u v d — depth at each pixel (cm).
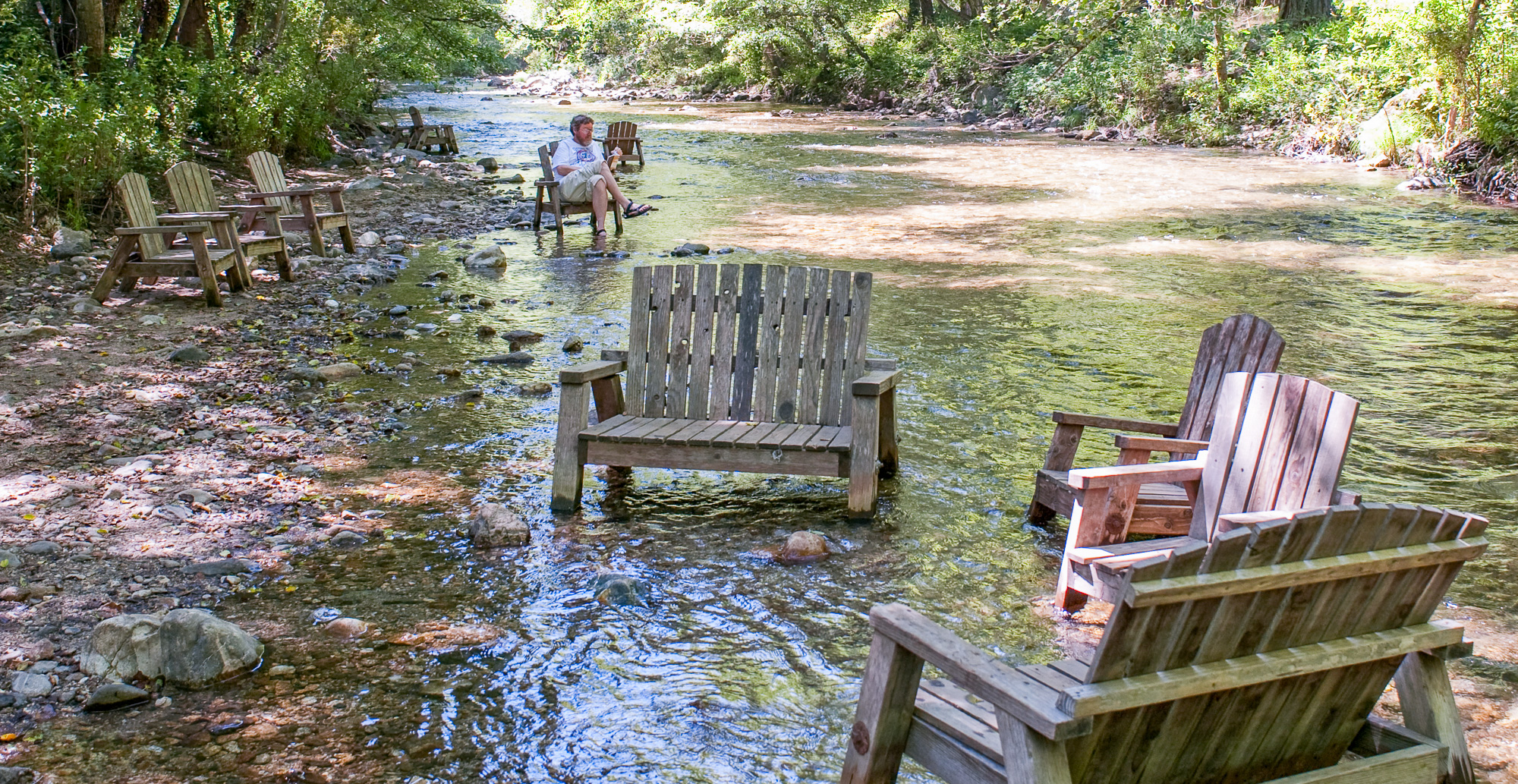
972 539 493
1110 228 1381
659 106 4025
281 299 939
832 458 503
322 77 2112
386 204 1505
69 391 674
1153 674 239
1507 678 380
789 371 542
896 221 1423
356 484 546
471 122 3148
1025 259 1172
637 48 4928
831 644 402
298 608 423
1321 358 794
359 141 2291
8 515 488
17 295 900
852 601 434
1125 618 225
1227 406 395
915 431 635
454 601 431
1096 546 414
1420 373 758
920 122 3294
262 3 2094
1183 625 235
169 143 1392
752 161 2158
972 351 809
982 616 421
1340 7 2377
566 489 515
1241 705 258
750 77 4469
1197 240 1294
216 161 1611
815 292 539
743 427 534
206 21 1897
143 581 437
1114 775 252
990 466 581
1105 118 2853
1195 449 448
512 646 398
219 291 936
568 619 418
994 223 1412
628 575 448
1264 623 248
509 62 6206
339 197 1148
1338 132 2211
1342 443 344
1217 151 2409
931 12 4303
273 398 674
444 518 509
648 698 366
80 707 355
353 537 481
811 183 1814
